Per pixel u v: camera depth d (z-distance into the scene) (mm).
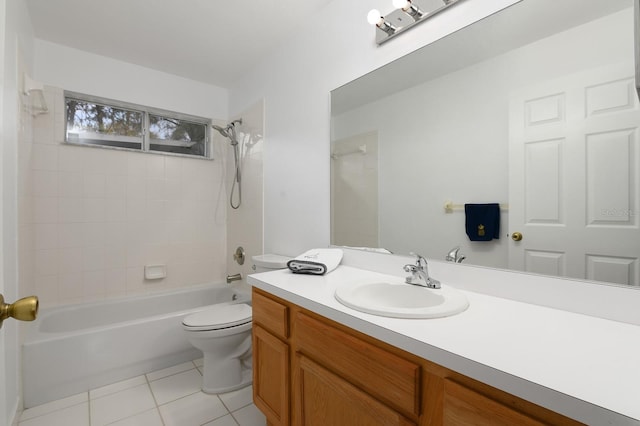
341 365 964
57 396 1771
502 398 607
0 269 762
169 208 2811
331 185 1822
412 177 1409
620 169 874
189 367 2172
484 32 1159
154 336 2094
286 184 2193
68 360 1810
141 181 2670
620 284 875
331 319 1006
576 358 646
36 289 2203
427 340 736
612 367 608
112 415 1643
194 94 2920
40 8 1855
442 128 1296
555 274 992
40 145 2217
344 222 1744
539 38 1023
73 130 2406
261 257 2127
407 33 1415
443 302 1034
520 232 1072
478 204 1184
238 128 2865
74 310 2262
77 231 2379
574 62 951
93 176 2449
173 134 2875
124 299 2510
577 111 946
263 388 1398
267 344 1353
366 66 1602
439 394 719
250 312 2053
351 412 939
